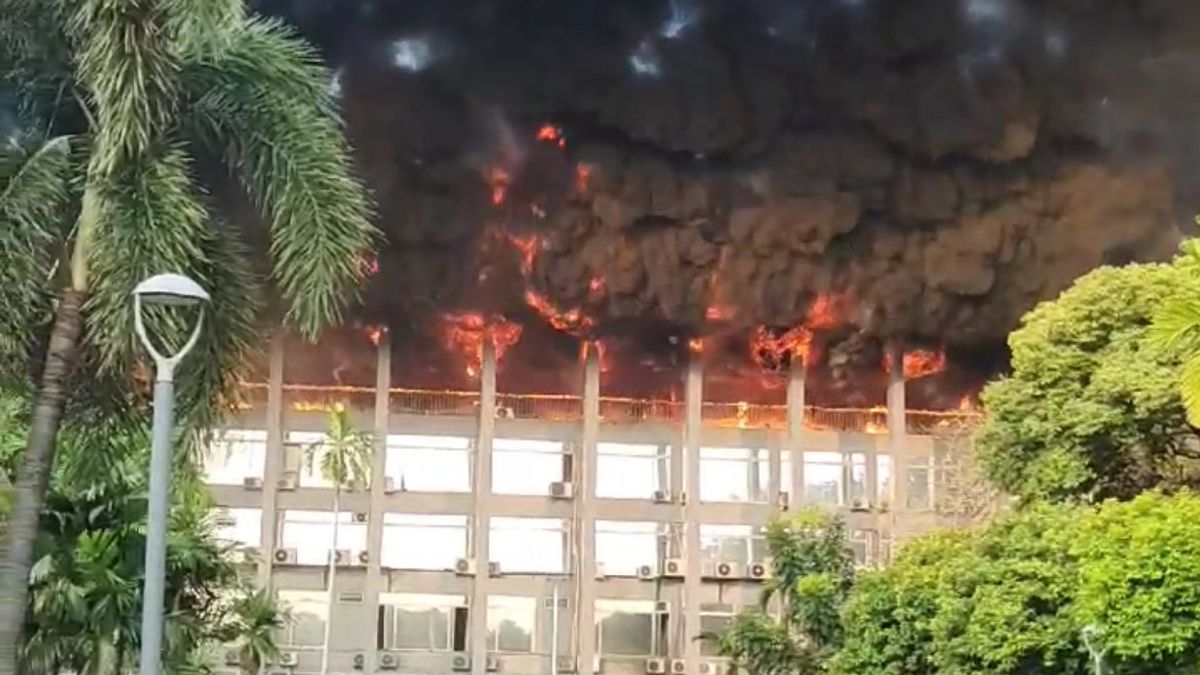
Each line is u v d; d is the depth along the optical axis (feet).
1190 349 75.10
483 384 221.05
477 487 217.77
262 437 213.66
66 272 52.26
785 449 227.20
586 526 217.36
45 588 73.36
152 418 54.75
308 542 213.05
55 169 50.03
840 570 144.66
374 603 210.59
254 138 55.26
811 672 138.41
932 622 112.37
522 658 213.87
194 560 80.94
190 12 49.85
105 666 74.74
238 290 55.36
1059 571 105.09
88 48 50.08
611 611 218.38
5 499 66.13
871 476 227.81
